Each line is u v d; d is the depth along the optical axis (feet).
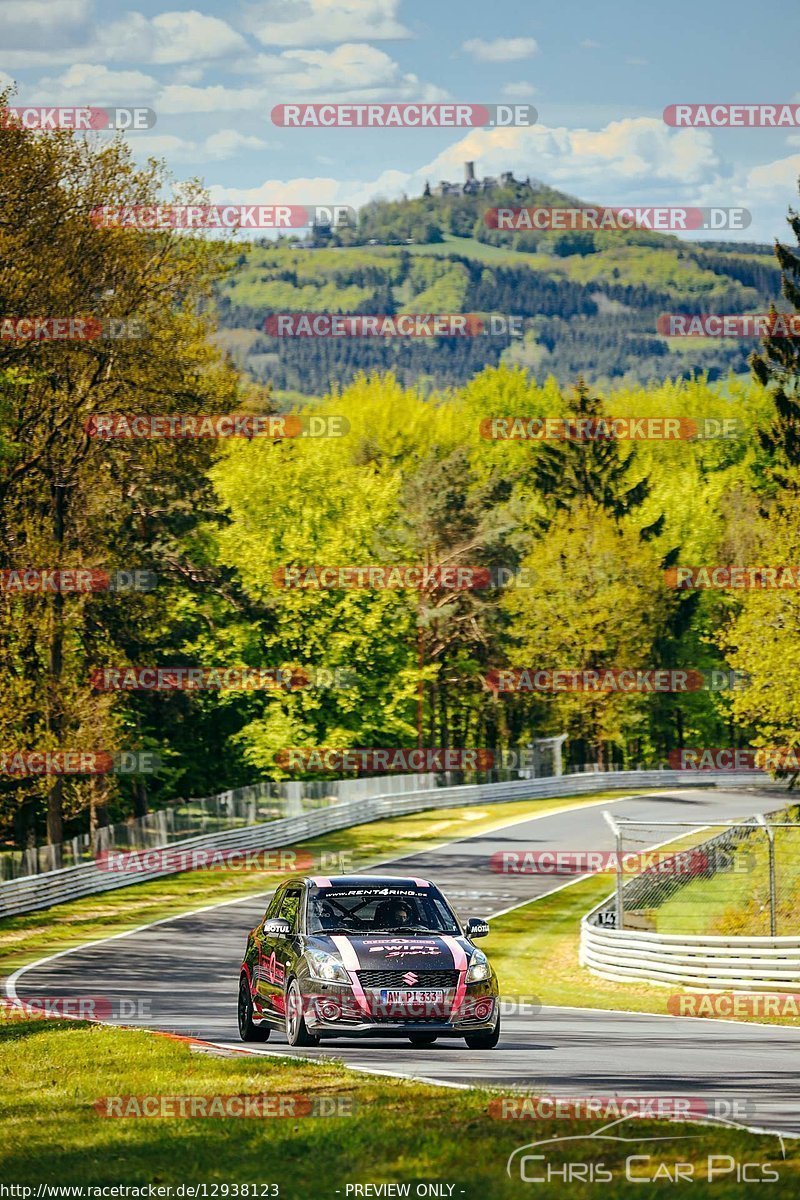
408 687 601.21
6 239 325.21
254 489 614.75
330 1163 76.84
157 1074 109.40
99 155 345.72
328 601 570.46
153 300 367.25
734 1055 126.93
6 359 334.65
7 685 359.46
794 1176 71.92
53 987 218.79
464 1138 81.10
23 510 376.68
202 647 520.01
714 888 306.35
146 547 455.63
